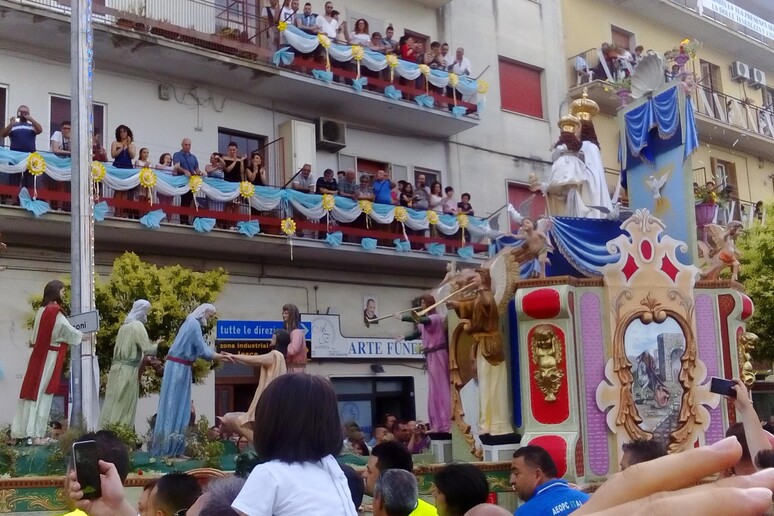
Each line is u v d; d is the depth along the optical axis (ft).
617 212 36.47
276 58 71.20
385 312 79.87
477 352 34.94
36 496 24.59
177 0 69.21
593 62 97.86
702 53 111.45
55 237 61.82
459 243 79.00
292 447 9.33
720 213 84.74
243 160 67.82
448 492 16.34
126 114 66.85
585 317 34.65
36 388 31.37
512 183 91.15
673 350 35.60
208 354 31.01
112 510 11.00
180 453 29.86
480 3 91.71
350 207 72.18
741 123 110.22
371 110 79.20
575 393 33.47
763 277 71.72
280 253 71.77
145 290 56.80
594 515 3.43
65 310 55.62
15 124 57.62
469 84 83.87
